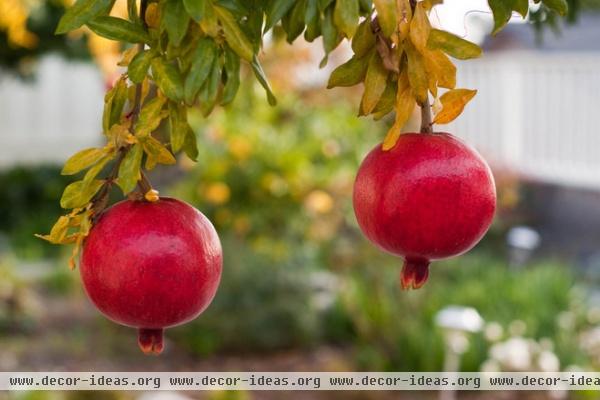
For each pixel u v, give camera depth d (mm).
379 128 8945
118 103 1412
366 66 1343
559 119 14727
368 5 1254
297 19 1342
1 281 9109
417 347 7410
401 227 1357
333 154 8617
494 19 1466
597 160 14352
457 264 10328
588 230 14312
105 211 1386
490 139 15430
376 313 7945
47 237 1371
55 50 10305
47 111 19312
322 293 8766
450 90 1370
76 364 7934
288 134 8688
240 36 1315
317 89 8789
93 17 1318
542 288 9219
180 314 1354
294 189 8484
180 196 8805
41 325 9102
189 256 1345
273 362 8062
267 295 8367
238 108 8367
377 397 6863
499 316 8430
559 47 14523
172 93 1321
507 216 13273
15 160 18969
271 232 8750
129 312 1339
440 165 1357
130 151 1352
